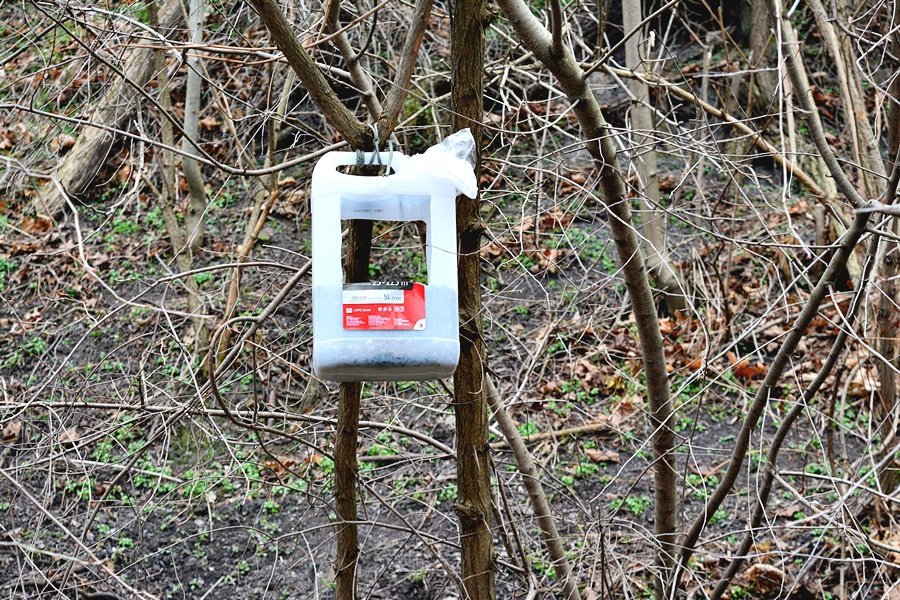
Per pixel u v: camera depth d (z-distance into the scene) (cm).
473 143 276
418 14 284
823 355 662
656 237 691
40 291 740
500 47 727
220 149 801
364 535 575
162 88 634
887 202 372
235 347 369
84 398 506
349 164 271
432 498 585
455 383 314
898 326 512
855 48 619
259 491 590
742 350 680
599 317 653
